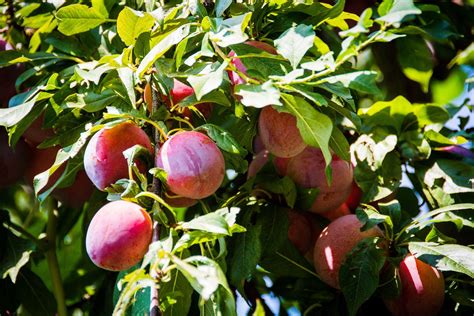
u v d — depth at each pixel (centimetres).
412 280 100
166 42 87
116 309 78
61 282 116
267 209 105
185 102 90
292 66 86
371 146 110
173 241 84
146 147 89
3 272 110
